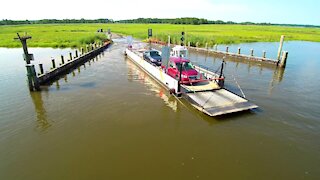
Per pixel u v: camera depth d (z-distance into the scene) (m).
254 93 16.09
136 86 17.45
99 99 14.52
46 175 7.48
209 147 9.09
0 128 10.64
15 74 20.94
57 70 20.84
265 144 9.38
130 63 27.59
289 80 19.83
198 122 11.30
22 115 12.07
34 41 47.84
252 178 7.37
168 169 7.71
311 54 35.56
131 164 7.96
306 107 13.46
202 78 16.83
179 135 9.99
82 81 18.98
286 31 99.00
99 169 7.72
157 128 10.66
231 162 8.15
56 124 11.07
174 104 13.72
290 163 8.19
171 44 43.53
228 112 11.81
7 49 39.44
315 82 19.12
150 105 13.53
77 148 9.00
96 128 10.66
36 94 15.48
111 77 20.33
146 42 48.78
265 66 26.48
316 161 8.34
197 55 35.75
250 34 72.88
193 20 155.12
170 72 17.38
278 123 11.29
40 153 8.70
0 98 14.65
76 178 7.30
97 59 30.64
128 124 11.05
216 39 52.62
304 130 10.63
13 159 8.35
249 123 11.25
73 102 13.98
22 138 9.78
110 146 9.12
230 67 25.92
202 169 7.74
